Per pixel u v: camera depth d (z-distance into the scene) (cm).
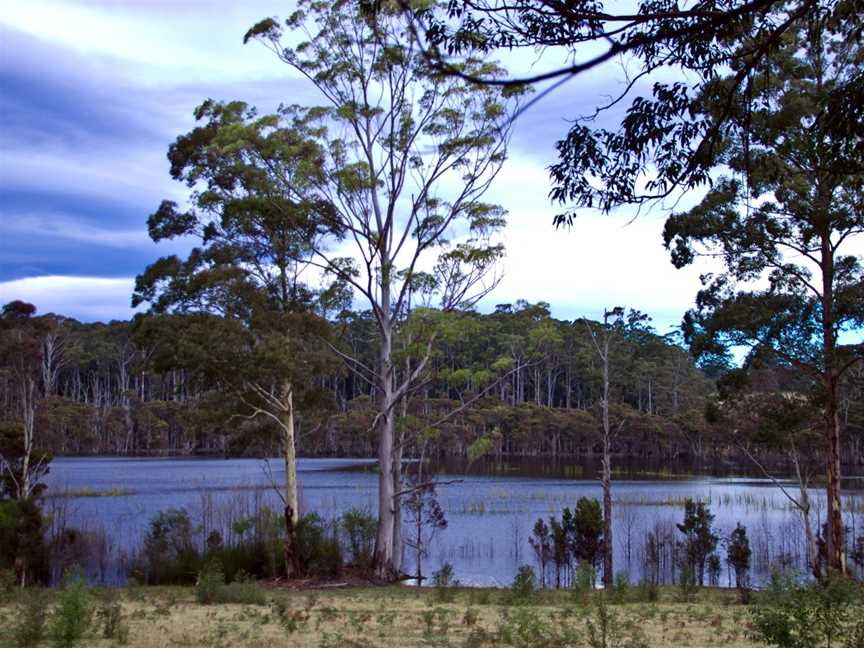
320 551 2442
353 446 9550
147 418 9931
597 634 1134
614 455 9712
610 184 804
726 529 3456
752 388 2623
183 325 2367
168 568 2394
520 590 1752
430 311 2350
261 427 2683
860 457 7631
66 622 1090
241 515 2809
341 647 1062
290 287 2512
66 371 11325
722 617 1416
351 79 2502
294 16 2461
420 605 1689
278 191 2378
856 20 810
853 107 759
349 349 2961
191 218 2495
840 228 2280
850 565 2617
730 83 938
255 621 1351
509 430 8788
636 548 3092
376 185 2461
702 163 762
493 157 2514
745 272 2416
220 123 2522
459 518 3925
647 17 492
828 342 2358
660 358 9181
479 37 660
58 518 3117
